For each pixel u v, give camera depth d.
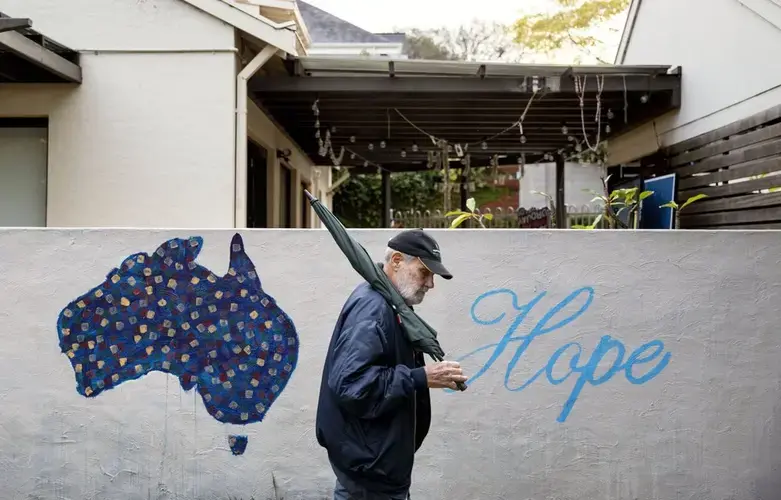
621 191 7.54
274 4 9.42
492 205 27.84
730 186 7.86
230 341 4.53
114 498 4.52
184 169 7.98
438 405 4.50
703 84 8.50
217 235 4.53
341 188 22.48
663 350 4.54
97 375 4.54
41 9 7.96
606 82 8.91
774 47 7.02
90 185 8.00
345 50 18.77
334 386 3.02
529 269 4.53
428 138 12.80
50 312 4.54
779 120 7.00
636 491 4.51
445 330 4.51
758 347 4.54
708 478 4.52
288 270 4.52
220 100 7.97
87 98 7.99
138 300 4.54
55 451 4.54
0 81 7.93
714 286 4.54
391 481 3.14
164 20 7.95
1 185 8.20
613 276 4.54
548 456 4.51
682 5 9.07
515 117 10.88
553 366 4.52
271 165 11.20
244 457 4.51
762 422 4.54
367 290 3.26
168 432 4.52
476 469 4.50
